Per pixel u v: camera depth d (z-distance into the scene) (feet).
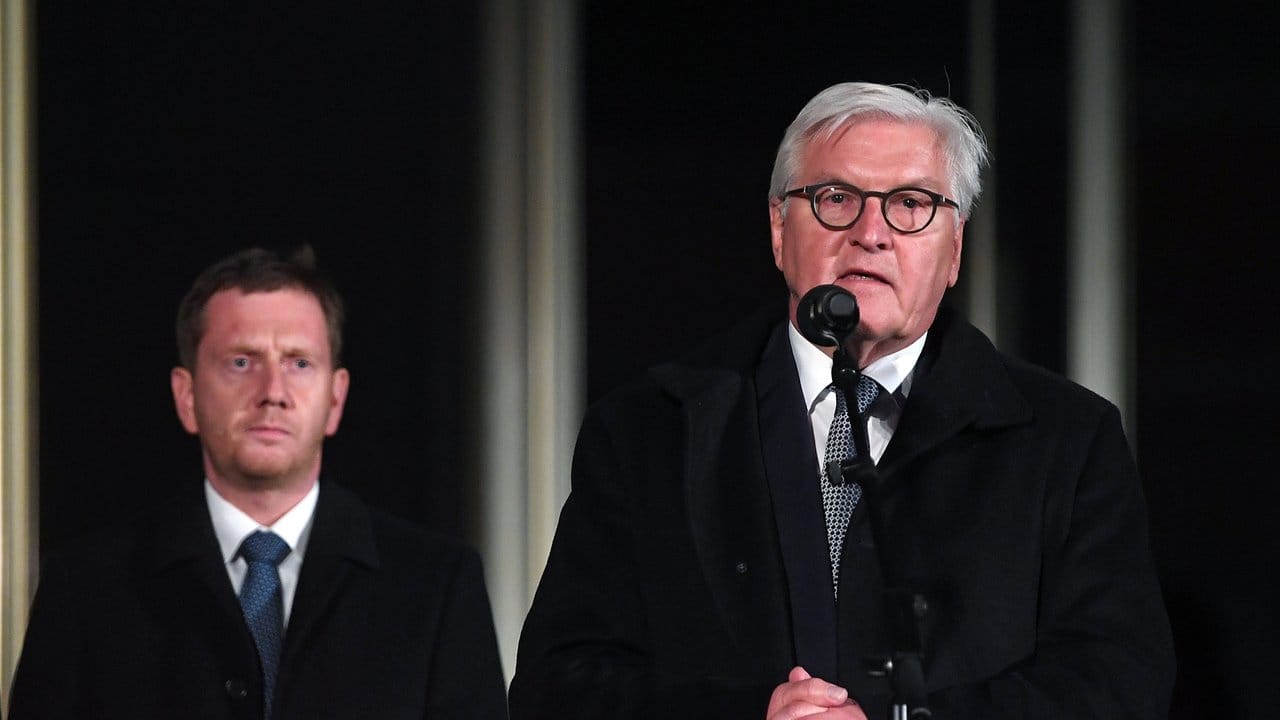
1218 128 42.60
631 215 41.34
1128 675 24.77
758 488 26.81
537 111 40.98
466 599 32.78
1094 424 26.84
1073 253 42.39
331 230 40.09
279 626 31.89
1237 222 42.63
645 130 41.52
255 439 32.09
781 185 27.99
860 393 27.27
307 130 40.19
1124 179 42.47
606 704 25.35
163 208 39.47
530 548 40.06
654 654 26.66
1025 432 26.73
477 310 40.42
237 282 32.63
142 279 39.09
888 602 21.90
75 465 38.11
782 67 42.09
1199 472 42.14
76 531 37.93
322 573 32.07
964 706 23.84
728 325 41.39
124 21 39.58
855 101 27.17
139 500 38.27
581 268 41.01
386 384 39.86
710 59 41.83
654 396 28.22
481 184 40.75
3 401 37.88
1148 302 42.42
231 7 40.09
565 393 40.60
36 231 38.68
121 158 39.32
